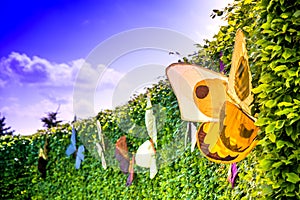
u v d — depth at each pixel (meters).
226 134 2.33
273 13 2.02
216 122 2.36
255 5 2.39
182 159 3.81
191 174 3.65
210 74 2.40
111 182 5.18
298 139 1.89
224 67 3.03
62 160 6.20
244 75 2.21
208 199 3.40
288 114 1.87
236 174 2.73
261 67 2.16
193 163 3.63
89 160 5.64
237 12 2.79
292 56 1.94
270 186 1.93
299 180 1.83
